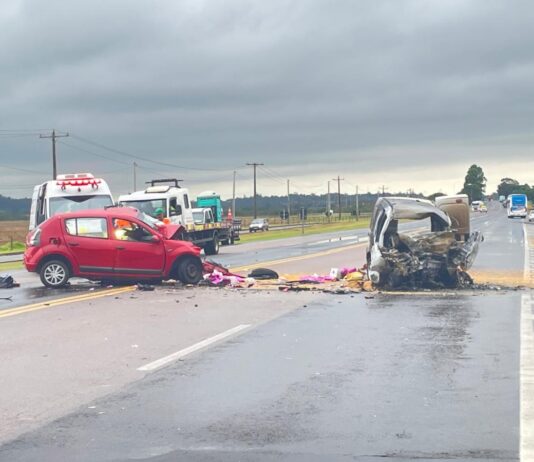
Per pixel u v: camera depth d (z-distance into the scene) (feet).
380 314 44.19
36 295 56.75
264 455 18.67
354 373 27.91
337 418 21.90
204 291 57.93
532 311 44.88
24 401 24.40
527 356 30.73
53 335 37.52
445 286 57.98
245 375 27.81
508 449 18.83
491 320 41.24
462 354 31.40
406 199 58.95
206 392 25.27
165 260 61.82
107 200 88.43
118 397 24.75
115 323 41.42
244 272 76.38
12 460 18.58
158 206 113.19
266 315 44.27
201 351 32.73
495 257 95.35
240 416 22.29
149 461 18.38
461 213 86.12
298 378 27.20
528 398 23.82
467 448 18.94
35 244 61.98
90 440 20.13
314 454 18.69
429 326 39.32
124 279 61.87
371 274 57.88
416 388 25.40
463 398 23.93
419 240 58.23
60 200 87.10
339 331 37.96
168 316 44.11
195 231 117.39
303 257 101.24
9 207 592.19
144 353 32.37
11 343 35.29
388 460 18.16
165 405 23.65
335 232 222.89
